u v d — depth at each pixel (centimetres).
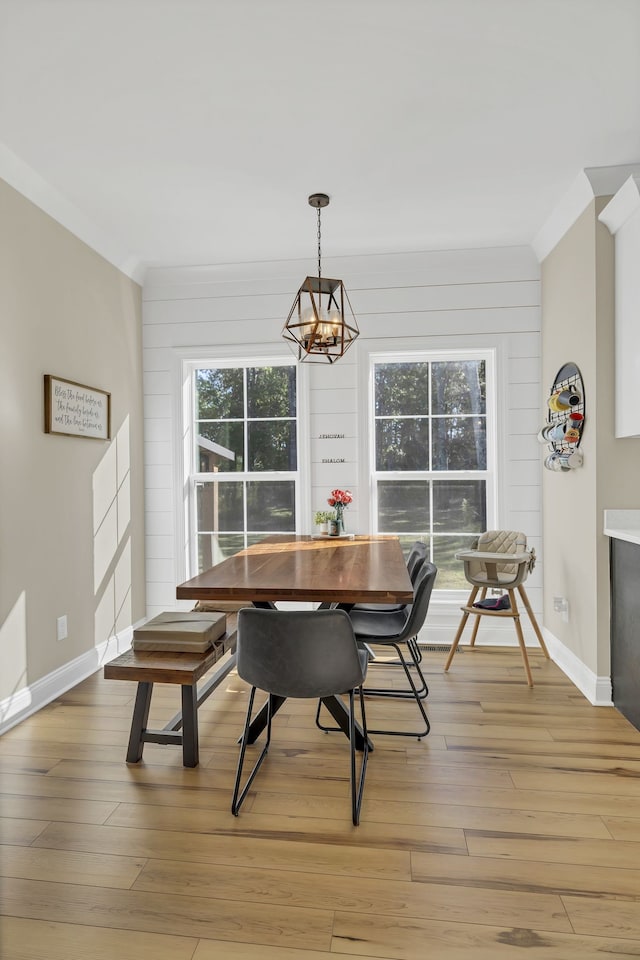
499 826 190
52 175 286
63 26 188
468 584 404
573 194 307
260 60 206
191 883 164
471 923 150
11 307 273
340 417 407
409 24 191
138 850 179
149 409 421
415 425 411
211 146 263
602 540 290
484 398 405
